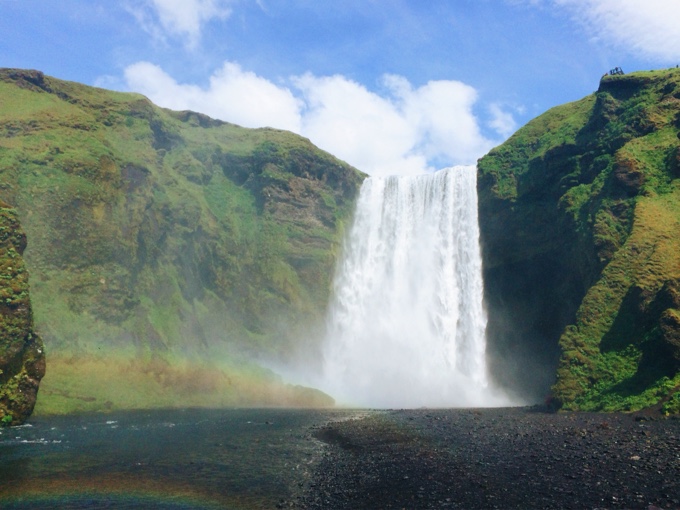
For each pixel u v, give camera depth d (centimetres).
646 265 4316
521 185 6831
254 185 9275
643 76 6050
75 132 7300
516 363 6562
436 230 8181
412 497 1955
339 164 9962
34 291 5797
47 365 5222
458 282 7656
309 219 9238
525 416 4062
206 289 7775
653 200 4853
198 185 8775
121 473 2516
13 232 4475
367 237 9088
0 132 6788
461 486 2045
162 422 4284
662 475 1956
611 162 5522
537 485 1966
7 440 3350
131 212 7112
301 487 2253
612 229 4947
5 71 7806
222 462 2770
